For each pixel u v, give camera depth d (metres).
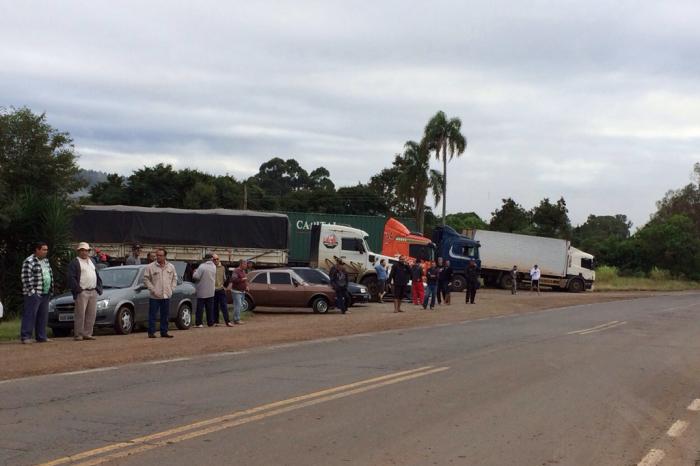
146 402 8.91
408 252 37.84
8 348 13.66
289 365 12.27
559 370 12.33
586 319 24.47
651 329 21.12
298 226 44.44
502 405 9.18
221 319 21.64
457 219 88.38
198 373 11.24
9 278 21.38
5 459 6.32
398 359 13.22
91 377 10.71
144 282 15.98
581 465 6.58
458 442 7.27
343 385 10.31
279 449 6.82
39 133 24.25
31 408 8.50
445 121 58.38
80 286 14.97
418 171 58.41
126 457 6.45
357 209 84.12
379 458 6.59
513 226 83.38
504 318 24.25
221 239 32.53
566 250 50.62
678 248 77.00
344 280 24.73
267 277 24.62
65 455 6.47
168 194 71.62
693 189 100.88
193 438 7.16
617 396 10.05
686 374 12.38
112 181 72.94
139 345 14.38
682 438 7.75
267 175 113.19
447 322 21.92
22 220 21.17
